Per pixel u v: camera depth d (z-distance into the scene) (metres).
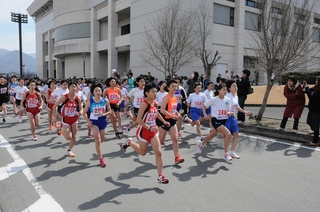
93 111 6.00
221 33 26.91
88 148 7.43
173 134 5.99
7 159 6.36
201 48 23.81
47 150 7.18
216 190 4.61
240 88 10.20
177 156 5.86
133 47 26.81
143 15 25.09
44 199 4.24
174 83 6.03
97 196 4.35
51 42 50.59
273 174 5.42
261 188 4.71
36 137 8.62
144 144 5.03
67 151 6.70
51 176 5.25
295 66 10.47
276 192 4.55
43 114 14.70
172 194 4.44
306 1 10.72
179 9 21.83
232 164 6.06
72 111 6.52
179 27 20.72
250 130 9.68
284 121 8.80
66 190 4.59
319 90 7.44
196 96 7.93
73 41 36.44
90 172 5.49
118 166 5.88
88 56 36.44
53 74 51.22
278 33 10.22
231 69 27.97
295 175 5.38
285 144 7.93
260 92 20.53
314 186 4.82
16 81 13.91
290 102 8.59
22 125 11.03
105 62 35.38
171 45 18.86
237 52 27.86
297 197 4.36
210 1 25.09
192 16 23.02
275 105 16.84
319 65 29.38
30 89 8.13
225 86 6.21
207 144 7.94
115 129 8.80
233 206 4.03
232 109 6.88
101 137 6.12
